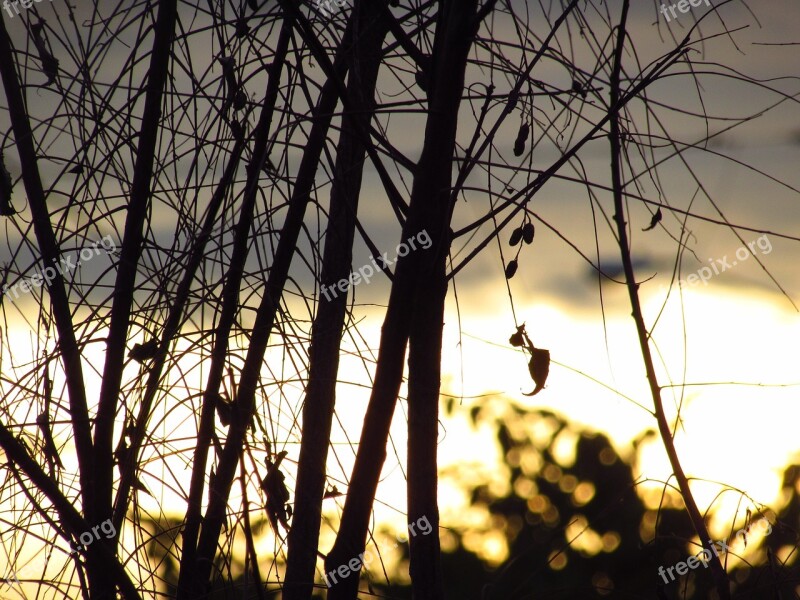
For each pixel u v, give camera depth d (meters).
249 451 6.25
